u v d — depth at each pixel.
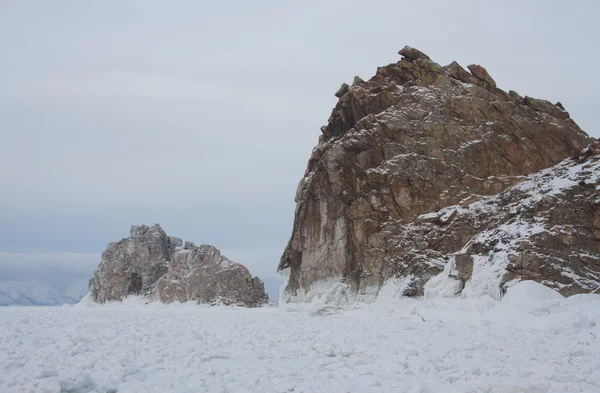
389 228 33.91
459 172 35.22
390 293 31.75
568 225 29.11
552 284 26.12
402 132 36.47
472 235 32.53
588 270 27.08
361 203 35.03
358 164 36.19
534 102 38.03
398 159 35.53
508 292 25.70
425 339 19.67
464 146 35.97
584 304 23.25
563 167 34.97
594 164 32.62
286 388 12.83
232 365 15.18
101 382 12.95
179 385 13.01
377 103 38.62
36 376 12.79
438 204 34.59
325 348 17.12
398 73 40.38
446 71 39.72
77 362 14.55
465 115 37.09
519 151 35.91
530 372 14.06
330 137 41.50
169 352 16.47
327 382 13.41
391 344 18.52
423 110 37.31
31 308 34.62
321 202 36.62
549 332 20.81
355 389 12.75
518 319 23.34
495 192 34.69
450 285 28.59
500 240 29.05
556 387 12.88
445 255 32.31
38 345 16.81
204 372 14.24
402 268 32.38
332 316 29.92
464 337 20.02
